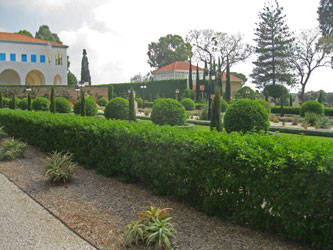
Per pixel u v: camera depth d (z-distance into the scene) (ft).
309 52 143.84
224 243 11.41
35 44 144.46
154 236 11.12
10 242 11.86
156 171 16.66
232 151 12.91
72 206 15.56
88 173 22.02
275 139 14.37
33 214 14.66
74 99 143.43
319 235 10.77
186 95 142.31
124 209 14.98
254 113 35.70
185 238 11.82
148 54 242.17
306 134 49.42
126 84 175.32
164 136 16.37
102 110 110.83
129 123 22.85
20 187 19.07
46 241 11.93
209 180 13.83
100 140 21.09
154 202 15.84
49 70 147.54
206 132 16.94
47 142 29.17
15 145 28.25
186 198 15.70
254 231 12.41
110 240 11.84
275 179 11.45
